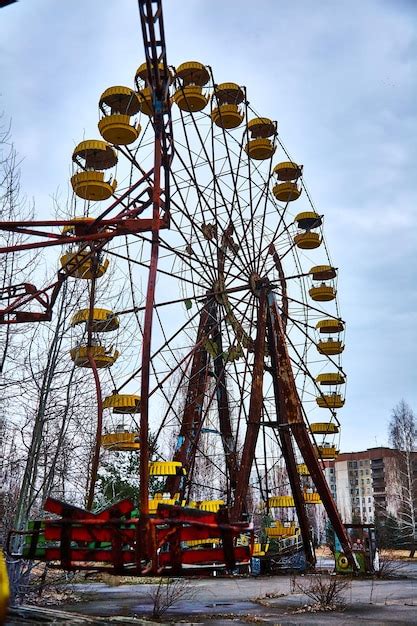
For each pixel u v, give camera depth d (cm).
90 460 1733
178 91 2578
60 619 800
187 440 2933
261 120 3081
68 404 1636
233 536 895
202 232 2841
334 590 1809
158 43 1287
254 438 2802
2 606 373
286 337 3134
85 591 2075
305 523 3114
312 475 2862
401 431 7000
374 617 1531
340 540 2831
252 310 3042
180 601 1906
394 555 5578
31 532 931
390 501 10600
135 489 3262
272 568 3081
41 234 1423
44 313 1597
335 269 3638
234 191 2952
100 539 916
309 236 3391
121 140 1888
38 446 1520
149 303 1258
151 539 841
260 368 2894
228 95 2916
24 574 1435
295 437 2897
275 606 1773
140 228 1424
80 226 1448
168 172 1532
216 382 2962
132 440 2364
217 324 2884
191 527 891
